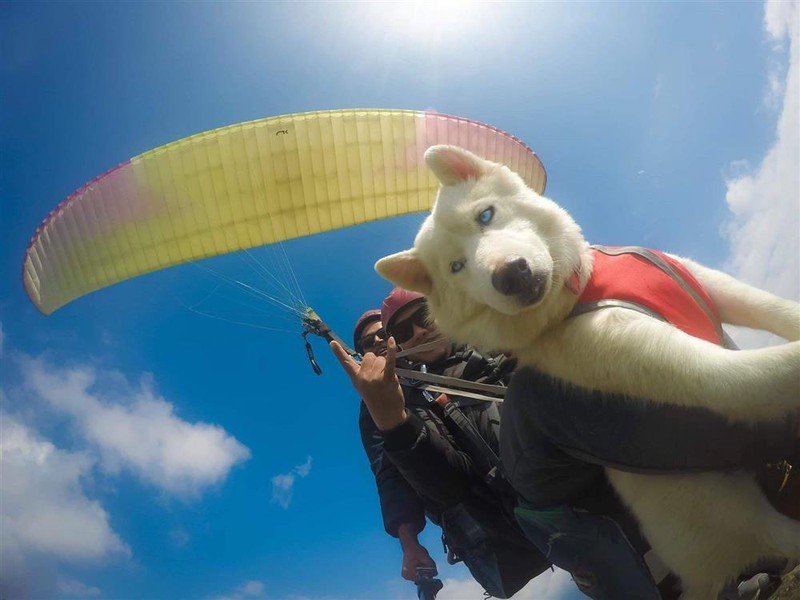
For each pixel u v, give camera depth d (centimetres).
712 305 76
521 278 68
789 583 67
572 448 69
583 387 67
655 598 76
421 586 114
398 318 110
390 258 81
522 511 85
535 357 72
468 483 102
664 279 70
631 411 64
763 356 61
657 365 62
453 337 81
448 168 81
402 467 99
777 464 71
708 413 62
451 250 78
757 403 61
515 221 75
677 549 72
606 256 73
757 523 68
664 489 70
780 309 75
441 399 107
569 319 69
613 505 79
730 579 71
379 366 94
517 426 74
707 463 64
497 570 103
